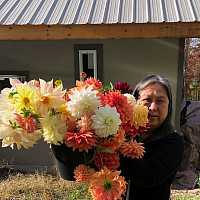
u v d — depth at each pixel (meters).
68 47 4.12
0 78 4.09
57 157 0.92
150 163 1.12
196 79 10.16
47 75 4.22
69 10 3.56
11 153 4.52
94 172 0.86
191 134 4.76
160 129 1.26
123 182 0.80
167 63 3.98
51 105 0.80
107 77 4.11
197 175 4.43
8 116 0.77
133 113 0.88
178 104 4.03
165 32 3.10
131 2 3.75
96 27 3.19
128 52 4.03
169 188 1.33
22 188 3.82
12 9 3.70
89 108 0.79
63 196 3.48
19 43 4.20
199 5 3.47
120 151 0.90
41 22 3.22
